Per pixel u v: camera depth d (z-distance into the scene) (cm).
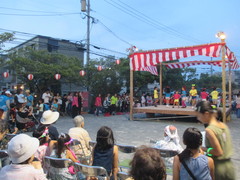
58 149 366
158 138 820
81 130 491
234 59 1415
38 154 370
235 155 614
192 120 1355
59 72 1659
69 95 1662
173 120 1359
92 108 1842
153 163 163
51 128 473
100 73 1948
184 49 1132
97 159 330
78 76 1803
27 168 225
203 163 230
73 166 327
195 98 1420
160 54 1188
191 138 233
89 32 2020
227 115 1323
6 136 511
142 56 1231
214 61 1534
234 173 274
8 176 220
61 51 2525
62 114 1598
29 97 1090
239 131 995
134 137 838
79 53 2688
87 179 321
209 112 285
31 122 902
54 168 339
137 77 2316
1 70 2725
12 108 908
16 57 1598
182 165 235
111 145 335
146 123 1223
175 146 434
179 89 3070
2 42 1310
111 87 2062
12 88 2381
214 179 247
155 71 1703
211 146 271
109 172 328
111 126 1102
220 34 1059
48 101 1412
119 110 1833
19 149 223
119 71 2116
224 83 1070
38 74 1619
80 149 463
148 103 2023
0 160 342
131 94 1355
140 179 163
